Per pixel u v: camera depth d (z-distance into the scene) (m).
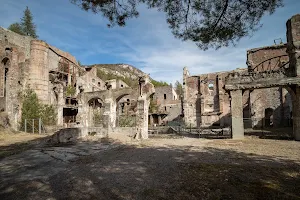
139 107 22.41
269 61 33.19
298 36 17.38
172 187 6.18
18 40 37.56
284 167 8.21
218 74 43.53
